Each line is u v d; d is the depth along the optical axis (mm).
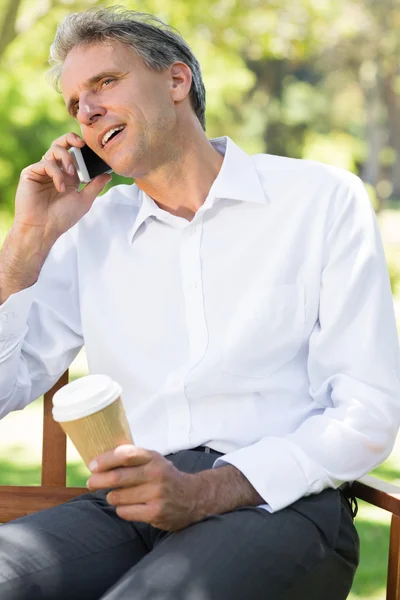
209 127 21969
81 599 2557
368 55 22484
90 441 2256
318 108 28312
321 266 2947
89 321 3105
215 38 11250
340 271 2912
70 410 2215
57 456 3215
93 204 3248
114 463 2268
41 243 3086
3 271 3062
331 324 2885
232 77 11250
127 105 2916
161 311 3049
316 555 2541
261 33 11547
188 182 3051
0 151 10672
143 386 3037
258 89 26359
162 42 2994
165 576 2330
